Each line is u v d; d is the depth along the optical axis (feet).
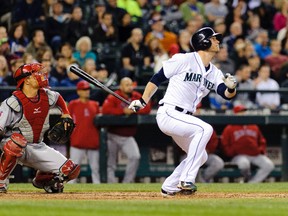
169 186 109.91
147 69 194.39
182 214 79.82
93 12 213.87
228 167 179.22
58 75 178.50
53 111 164.35
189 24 208.13
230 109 179.01
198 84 108.88
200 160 107.45
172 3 235.20
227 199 104.32
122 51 192.34
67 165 115.96
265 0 240.32
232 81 107.24
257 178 180.96
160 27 211.20
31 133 113.80
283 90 183.73
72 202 95.81
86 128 170.71
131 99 172.86
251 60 201.26
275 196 112.57
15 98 112.16
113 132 172.96
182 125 107.45
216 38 108.99
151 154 180.45
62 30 199.52
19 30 185.06
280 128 184.34
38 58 177.17
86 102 170.91
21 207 86.28
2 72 171.01
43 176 116.78
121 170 177.47
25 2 199.21
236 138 178.50
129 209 84.53
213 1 234.79
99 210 83.41
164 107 108.99
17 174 165.89
